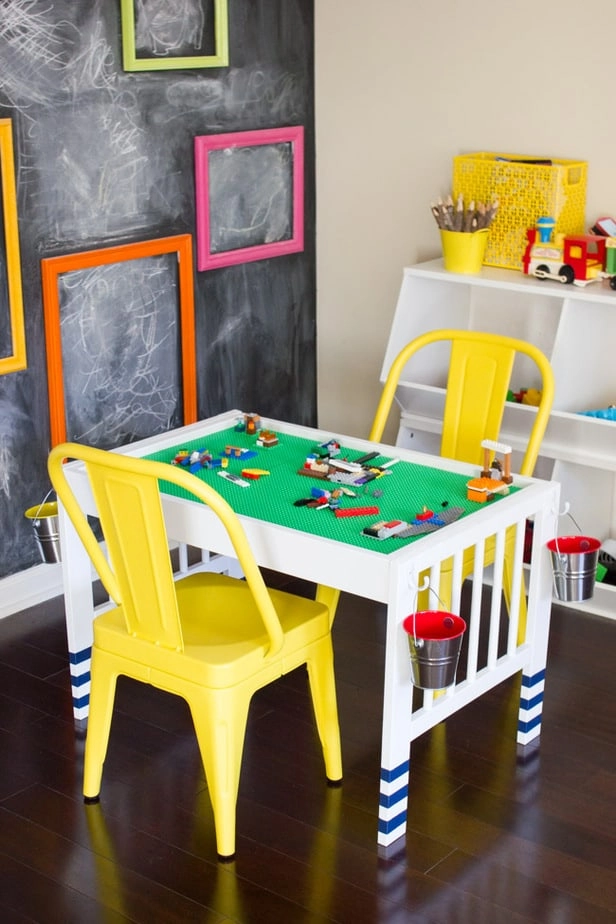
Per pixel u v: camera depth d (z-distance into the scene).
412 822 2.67
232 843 2.54
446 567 2.98
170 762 2.90
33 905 2.41
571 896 2.44
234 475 2.96
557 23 3.66
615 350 3.74
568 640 3.50
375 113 4.14
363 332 4.41
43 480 3.69
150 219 3.82
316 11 4.19
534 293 3.72
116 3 3.55
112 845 2.59
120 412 3.87
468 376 3.37
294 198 4.29
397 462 3.08
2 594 3.62
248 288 4.22
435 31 3.92
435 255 4.13
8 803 2.74
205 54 3.85
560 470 3.63
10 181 3.37
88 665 3.07
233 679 2.47
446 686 2.48
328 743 2.77
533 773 2.86
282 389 4.47
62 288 3.59
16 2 3.30
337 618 3.60
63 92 3.47
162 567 2.44
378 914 2.38
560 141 3.76
